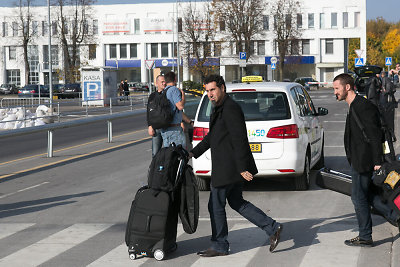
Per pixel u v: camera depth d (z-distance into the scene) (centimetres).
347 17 8412
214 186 592
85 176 1178
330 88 7900
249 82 1026
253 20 7300
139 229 589
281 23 7688
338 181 682
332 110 3328
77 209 861
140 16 8788
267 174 916
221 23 7388
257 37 8231
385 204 637
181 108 913
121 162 1379
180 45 7906
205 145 606
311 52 8494
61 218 804
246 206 610
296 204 866
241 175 588
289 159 909
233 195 612
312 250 620
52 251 637
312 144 1036
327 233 690
